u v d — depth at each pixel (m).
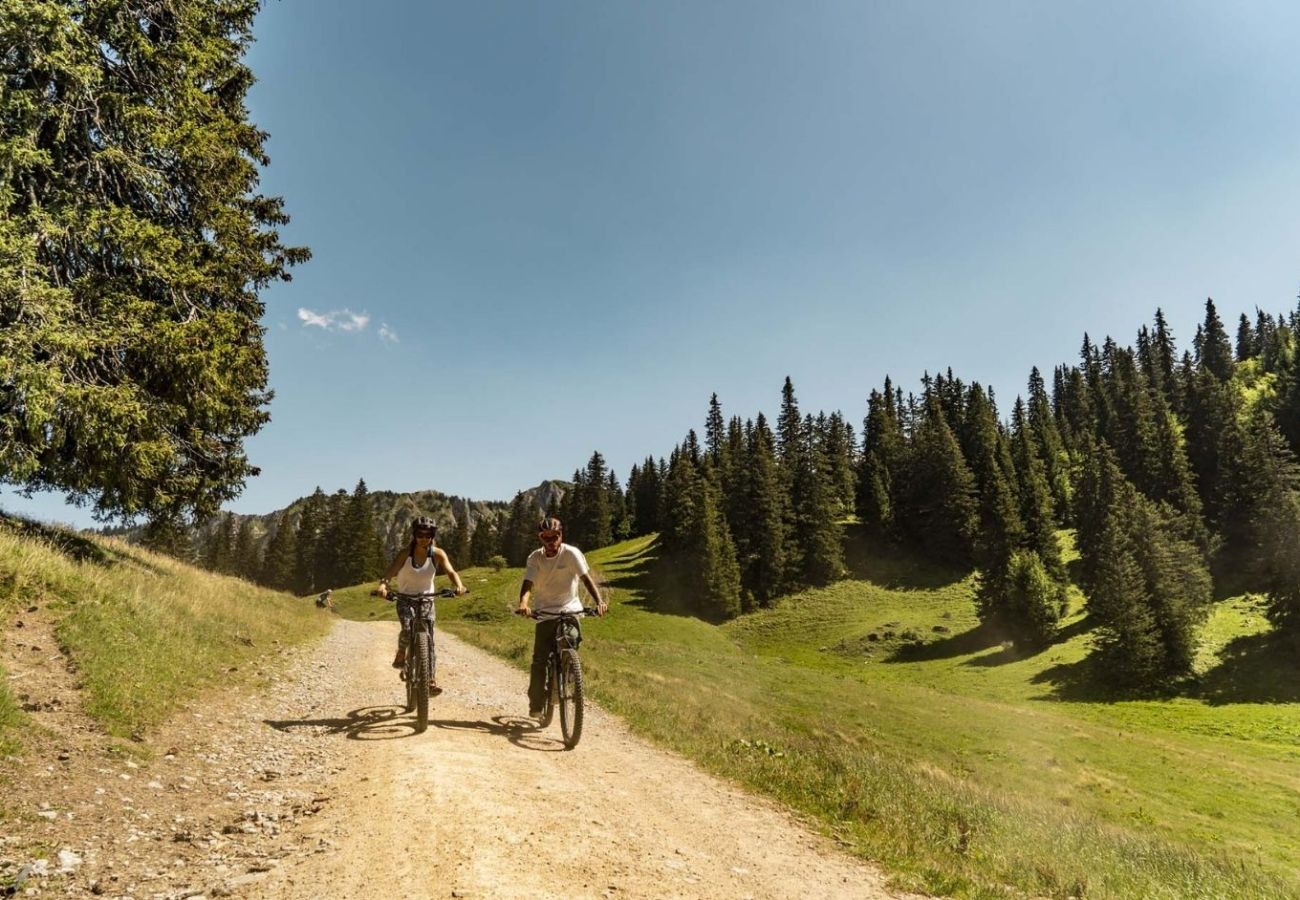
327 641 21.22
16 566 9.82
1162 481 91.31
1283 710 50.03
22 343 11.36
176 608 13.66
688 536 92.25
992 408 131.50
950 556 95.62
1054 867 6.78
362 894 3.56
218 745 6.93
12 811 4.46
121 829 4.48
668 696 18.41
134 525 18.47
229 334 16.14
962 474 97.25
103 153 13.57
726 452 117.62
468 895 3.54
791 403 116.31
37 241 11.88
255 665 12.55
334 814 4.98
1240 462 83.75
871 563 97.38
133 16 14.62
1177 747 36.88
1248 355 168.75
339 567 113.25
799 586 92.00
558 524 7.48
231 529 121.38
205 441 18.92
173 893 3.58
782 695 35.56
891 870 5.30
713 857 4.88
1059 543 95.44
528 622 65.12
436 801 5.00
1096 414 134.00
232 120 18.38
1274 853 21.02
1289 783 30.67
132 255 14.01
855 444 132.62
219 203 17.31
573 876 4.01
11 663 7.48
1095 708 53.31
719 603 86.00
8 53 11.77
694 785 7.19
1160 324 153.88
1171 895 7.43
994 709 41.31
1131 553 66.31
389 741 7.23
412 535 8.10
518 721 9.15
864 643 74.88
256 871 3.92
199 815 4.92
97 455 14.17
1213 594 75.75
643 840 4.95
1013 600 71.88
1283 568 63.28
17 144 11.51
